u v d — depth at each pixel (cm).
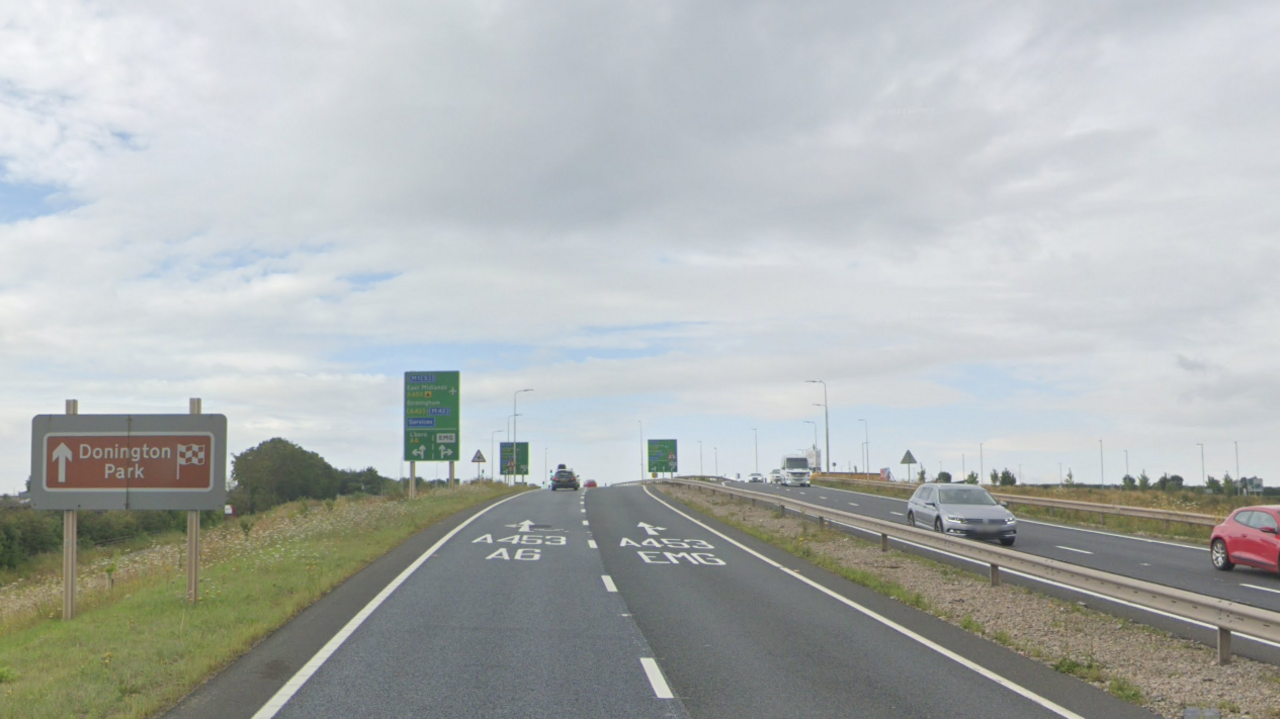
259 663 983
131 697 821
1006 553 1605
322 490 10369
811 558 2097
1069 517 3603
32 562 4212
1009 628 1257
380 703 819
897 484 5716
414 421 4709
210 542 2894
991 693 891
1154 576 1922
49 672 921
